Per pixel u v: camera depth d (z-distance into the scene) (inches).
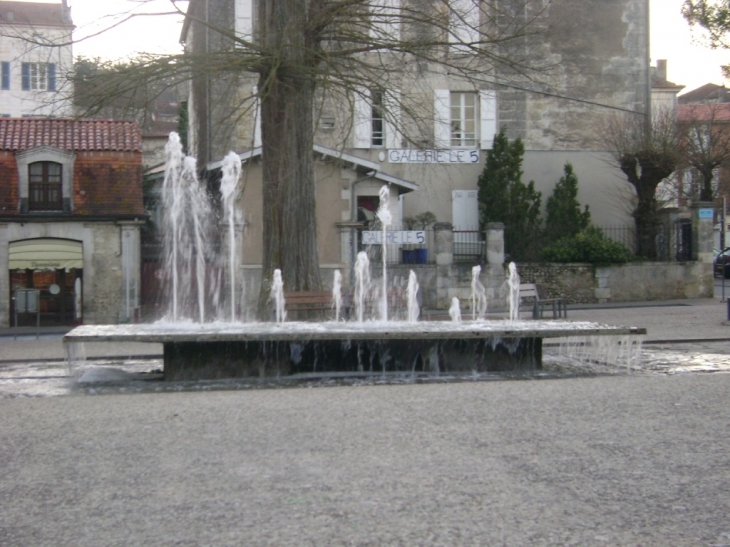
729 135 1530.5
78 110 674.2
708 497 227.1
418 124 731.4
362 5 676.1
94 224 1147.9
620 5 1366.9
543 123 1352.1
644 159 1212.5
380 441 294.2
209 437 305.6
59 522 212.7
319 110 664.4
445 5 714.8
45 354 667.4
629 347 497.0
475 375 471.8
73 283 1148.5
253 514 215.2
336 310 767.7
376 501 224.4
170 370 465.1
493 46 762.8
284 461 267.9
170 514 216.5
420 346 485.1
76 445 297.0
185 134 1519.4
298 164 671.8
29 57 721.6
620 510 216.2
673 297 1177.4
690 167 1571.1
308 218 683.4
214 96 976.3
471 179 1320.1
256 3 1217.4
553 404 365.7
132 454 281.4
